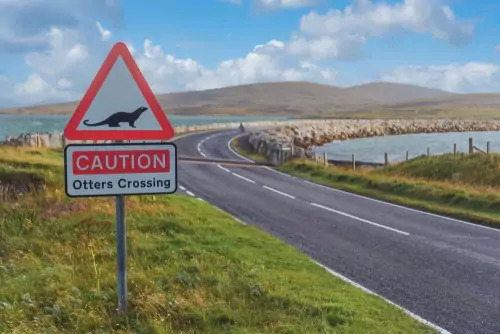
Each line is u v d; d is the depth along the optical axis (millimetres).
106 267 7621
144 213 11164
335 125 84625
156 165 5395
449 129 102438
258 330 5383
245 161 32250
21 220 10469
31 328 5488
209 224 11086
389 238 11367
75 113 5133
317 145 64875
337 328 5539
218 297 6359
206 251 8688
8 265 7910
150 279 6965
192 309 5840
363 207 16016
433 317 6469
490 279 8234
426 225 13094
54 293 6547
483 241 11188
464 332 5988
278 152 32531
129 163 5324
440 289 7668
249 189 19656
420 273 8539
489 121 115312
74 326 5582
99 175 5246
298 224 12859
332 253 9867
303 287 7055
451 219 14180
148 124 5320
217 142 48062
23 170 15492
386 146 62781
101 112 5195
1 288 6809
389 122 98562
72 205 11578
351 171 24844
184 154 35188
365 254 9828
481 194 16703
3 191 13234
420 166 24891
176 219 10836
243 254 8766
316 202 16859
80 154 5184
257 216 13883
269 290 6605
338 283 7562
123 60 5230
